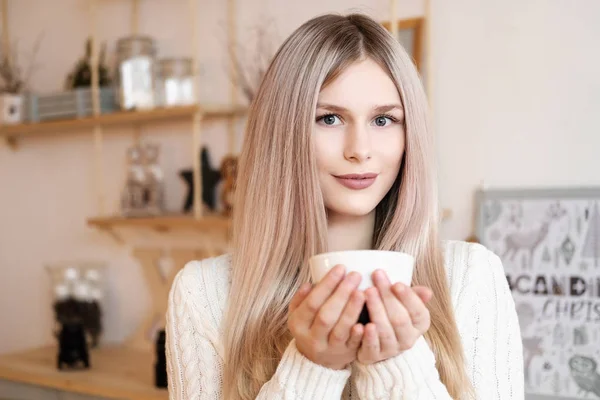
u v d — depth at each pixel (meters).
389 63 0.92
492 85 1.89
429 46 1.94
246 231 1.00
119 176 2.62
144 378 2.18
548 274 1.83
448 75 1.95
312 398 0.82
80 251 2.77
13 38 2.91
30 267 2.94
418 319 0.74
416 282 0.97
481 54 1.90
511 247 1.87
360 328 0.73
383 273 0.72
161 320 2.53
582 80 1.76
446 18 1.95
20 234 2.96
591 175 1.77
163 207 2.43
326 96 0.91
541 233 1.83
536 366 1.85
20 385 2.32
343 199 0.92
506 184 1.88
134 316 2.62
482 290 1.00
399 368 0.80
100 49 2.63
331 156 0.91
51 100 2.55
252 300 0.97
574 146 1.78
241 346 0.97
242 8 2.30
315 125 0.92
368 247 1.00
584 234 1.78
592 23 1.74
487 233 1.90
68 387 2.17
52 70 2.79
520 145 1.85
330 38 0.92
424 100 0.95
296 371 0.83
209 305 1.05
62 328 2.32
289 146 0.94
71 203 2.78
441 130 1.97
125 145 2.61
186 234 2.47
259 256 0.98
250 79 2.27
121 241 2.64
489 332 0.98
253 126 1.00
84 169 2.73
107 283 2.68
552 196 1.81
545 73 1.81
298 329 0.77
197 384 1.02
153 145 2.39
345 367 0.86
